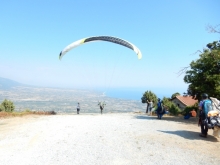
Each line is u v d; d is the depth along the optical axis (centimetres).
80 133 1003
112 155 692
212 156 642
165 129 1060
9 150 785
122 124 1245
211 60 1459
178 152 688
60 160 668
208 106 823
